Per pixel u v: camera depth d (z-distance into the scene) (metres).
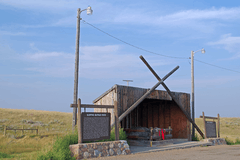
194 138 22.62
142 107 24.97
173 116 22.86
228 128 44.62
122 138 15.20
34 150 15.70
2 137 21.80
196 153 13.63
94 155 11.44
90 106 12.16
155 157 11.72
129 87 17.30
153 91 18.83
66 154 10.82
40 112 50.28
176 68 20.64
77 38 17.33
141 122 24.78
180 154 13.10
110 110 16.59
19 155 12.84
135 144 17.83
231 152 14.26
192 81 25.22
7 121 38.84
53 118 46.06
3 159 11.41
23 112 47.22
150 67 18.55
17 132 30.62
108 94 17.08
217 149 16.09
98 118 12.41
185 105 22.16
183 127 22.08
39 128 36.12
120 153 12.52
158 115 23.84
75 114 16.30
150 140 17.44
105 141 13.07
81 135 11.55
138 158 11.31
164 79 19.61
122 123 19.94
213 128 22.22
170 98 20.39
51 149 11.56
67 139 12.22
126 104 16.92
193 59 25.62
